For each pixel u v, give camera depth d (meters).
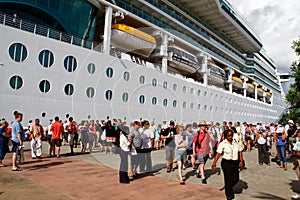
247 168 7.73
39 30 13.62
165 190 4.75
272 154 11.27
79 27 15.32
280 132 7.92
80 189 4.61
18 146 6.24
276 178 6.38
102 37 16.23
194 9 26.03
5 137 6.58
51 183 4.98
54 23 14.26
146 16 17.44
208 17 27.98
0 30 11.53
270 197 4.69
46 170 6.16
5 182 4.98
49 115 12.82
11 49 11.85
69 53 13.55
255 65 39.62
